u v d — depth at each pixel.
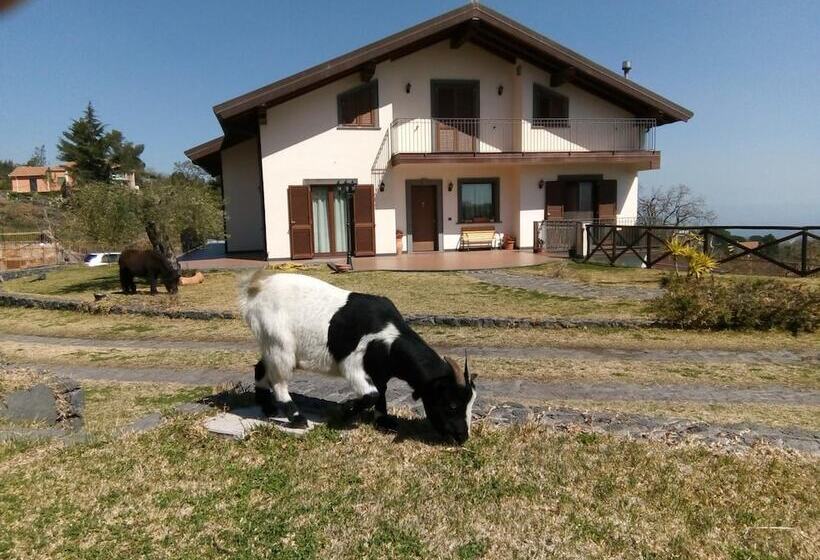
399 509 2.89
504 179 18.00
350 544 2.60
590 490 3.07
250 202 18.47
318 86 15.49
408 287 11.38
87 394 5.26
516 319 8.09
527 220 17.75
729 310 7.89
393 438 3.77
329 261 15.67
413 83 16.69
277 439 3.72
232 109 14.20
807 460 3.39
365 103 16.25
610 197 18.22
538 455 3.47
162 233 11.80
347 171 16.25
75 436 3.82
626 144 18.06
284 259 16.05
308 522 2.78
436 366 3.61
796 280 11.48
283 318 3.76
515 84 17.36
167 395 5.20
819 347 7.04
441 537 2.66
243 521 2.79
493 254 16.80
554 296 10.37
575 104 17.69
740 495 3.01
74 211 11.91
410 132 16.73
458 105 17.27
